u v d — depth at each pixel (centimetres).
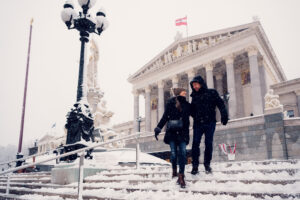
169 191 486
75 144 974
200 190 452
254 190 411
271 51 4141
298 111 3444
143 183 600
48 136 5934
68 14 1123
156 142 3450
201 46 4238
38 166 2283
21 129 2495
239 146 2491
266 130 2298
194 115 563
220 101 550
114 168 905
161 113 4653
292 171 458
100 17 1191
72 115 1035
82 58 1126
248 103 4106
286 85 3603
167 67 4666
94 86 2002
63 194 657
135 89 5331
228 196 410
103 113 1883
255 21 3509
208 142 545
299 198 353
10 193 898
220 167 589
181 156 504
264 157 2275
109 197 534
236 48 3681
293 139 2117
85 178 814
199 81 562
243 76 4294
